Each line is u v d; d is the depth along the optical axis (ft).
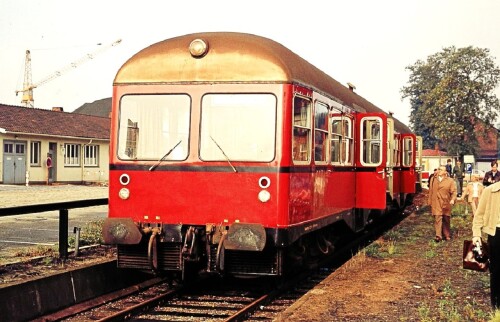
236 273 28.48
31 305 25.94
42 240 40.93
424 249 44.34
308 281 35.70
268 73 27.63
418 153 102.22
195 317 27.27
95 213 62.64
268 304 29.53
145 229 28.37
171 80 28.66
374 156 44.50
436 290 29.27
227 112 27.96
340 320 24.06
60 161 122.93
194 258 28.04
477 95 185.16
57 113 135.33
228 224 27.66
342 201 38.22
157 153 28.68
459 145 192.95
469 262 24.99
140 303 28.94
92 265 30.53
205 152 28.07
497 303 23.90
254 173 27.43
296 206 28.60
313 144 31.19
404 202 71.31
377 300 27.48
